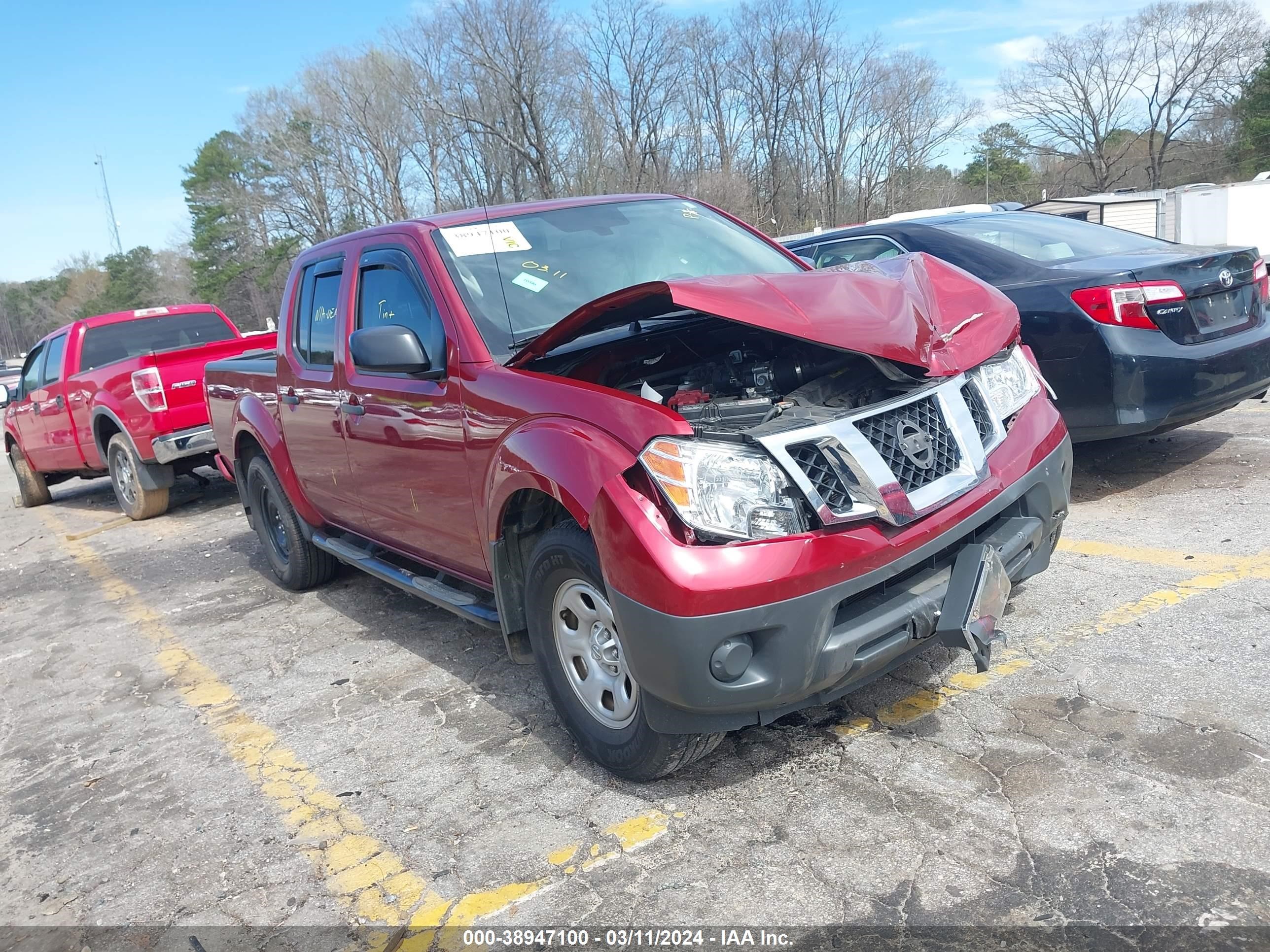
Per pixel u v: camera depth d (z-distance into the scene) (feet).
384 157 171.42
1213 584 13.30
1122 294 15.90
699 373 11.42
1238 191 77.15
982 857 8.54
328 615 18.24
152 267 272.31
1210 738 9.75
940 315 11.16
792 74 179.83
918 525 9.44
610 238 13.97
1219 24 194.08
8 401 33.04
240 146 206.28
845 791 9.84
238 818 11.32
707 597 8.59
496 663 14.70
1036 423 11.23
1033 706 10.88
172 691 15.67
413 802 11.04
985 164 240.73
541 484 10.02
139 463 29.30
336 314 15.16
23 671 17.87
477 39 143.43
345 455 15.03
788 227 187.62
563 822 10.13
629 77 160.56
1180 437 21.24
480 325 12.00
